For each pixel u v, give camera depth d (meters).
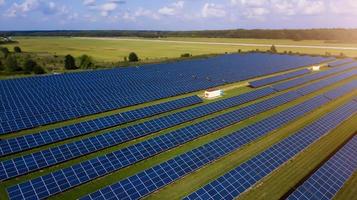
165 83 80.06
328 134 51.47
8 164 35.25
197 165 38.41
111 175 36.19
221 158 41.38
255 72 103.31
